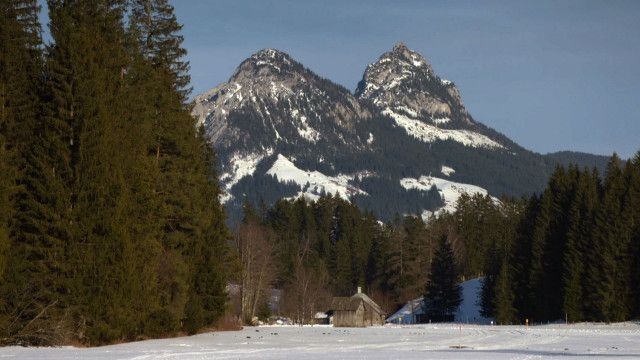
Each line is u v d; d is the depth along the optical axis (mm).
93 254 46062
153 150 58094
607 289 104875
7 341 43844
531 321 118875
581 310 109000
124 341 50062
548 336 70125
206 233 68188
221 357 38938
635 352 45562
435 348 50094
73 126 47250
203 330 72125
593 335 72312
